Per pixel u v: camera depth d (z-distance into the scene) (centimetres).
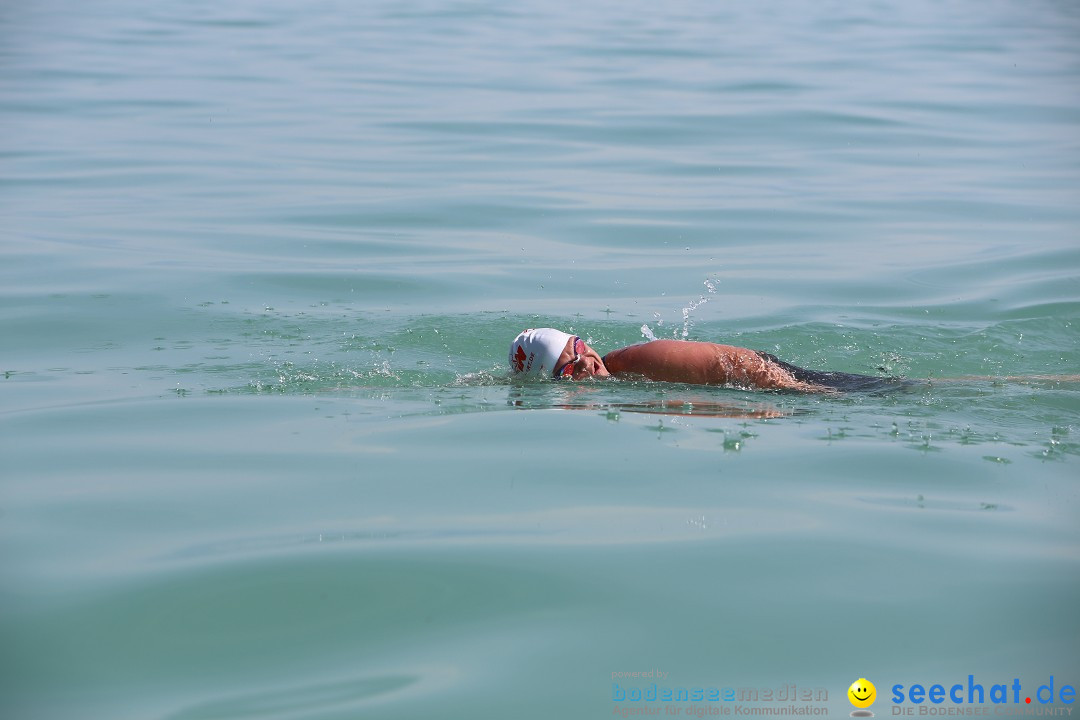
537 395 2553
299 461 2078
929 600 1509
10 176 5378
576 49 9650
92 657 1388
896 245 4416
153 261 4066
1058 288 3794
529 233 4556
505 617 1466
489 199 5041
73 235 4412
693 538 1695
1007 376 2812
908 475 1981
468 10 13012
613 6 13862
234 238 4409
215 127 6531
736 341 3228
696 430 2248
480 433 2239
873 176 5569
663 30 11175
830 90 7788
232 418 2394
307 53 9431
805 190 5288
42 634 1440
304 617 1470
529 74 8319
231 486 1947
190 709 1275
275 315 3416
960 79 8356
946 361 3083
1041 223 4716
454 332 3244
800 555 1641
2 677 1345
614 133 6400
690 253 4303
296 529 1744
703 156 5912
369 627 1445
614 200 5059
